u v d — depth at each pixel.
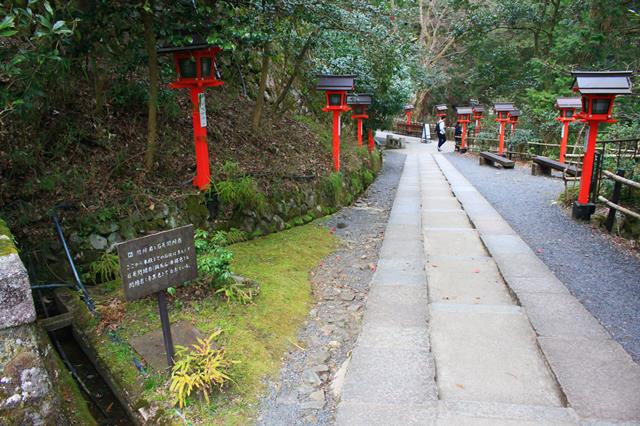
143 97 4.98
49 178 3.73
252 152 6.24
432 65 21.23
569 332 3.03
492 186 9.11
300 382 2.73
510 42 20.42
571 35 14.35
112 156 4.39
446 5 22.03
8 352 2.03
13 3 2.77
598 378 2.49
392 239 5.45
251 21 4.28
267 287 3.84
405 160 15.11
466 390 2.45
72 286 3.45
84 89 4.81
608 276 4.13
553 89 15.41
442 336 3.02
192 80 4.28
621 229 5.39
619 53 13.88
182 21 4.04
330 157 7.89
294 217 5.82
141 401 2.42
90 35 3.75
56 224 3.47
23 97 3.12
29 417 2.05
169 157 4.90
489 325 3.15
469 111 16.70
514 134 14.11
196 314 3.26
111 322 3.10
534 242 5.19
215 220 4.67
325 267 4.68
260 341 3.07
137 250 2.35
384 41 6.17
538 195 7.93
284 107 8.28
